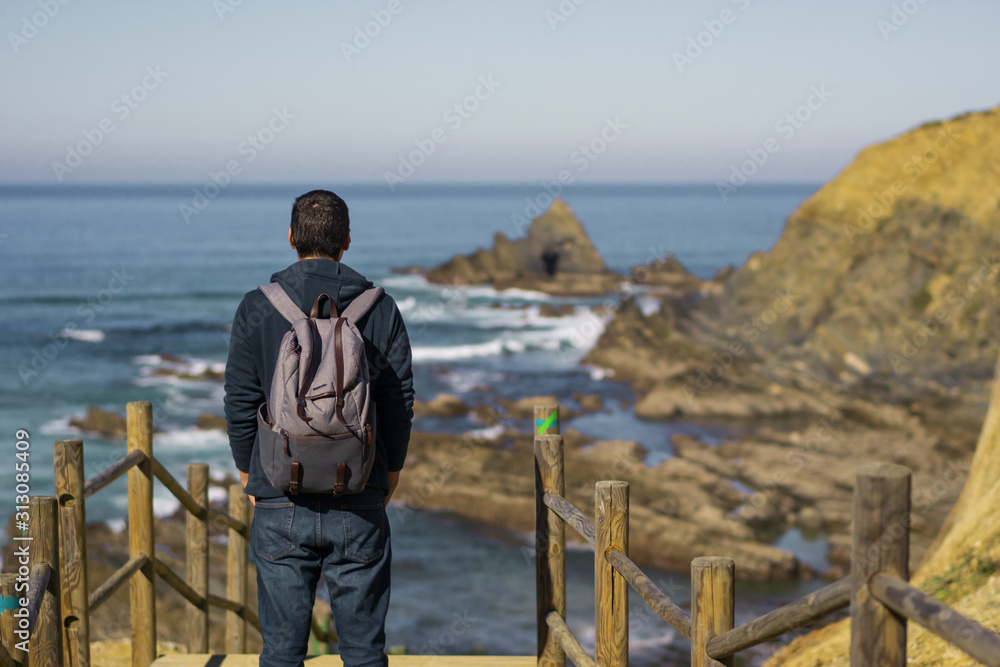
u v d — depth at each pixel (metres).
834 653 4.80
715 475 21.53
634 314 40.50
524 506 19.61
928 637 4.30
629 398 32.44
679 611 2.37
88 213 158.88
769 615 1.92
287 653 2.62
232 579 5.72
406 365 2.73
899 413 26.73
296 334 2.51
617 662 2.93
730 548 16.83
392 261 88.50
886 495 1.63
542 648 3.56
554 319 53.31
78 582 3.38
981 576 4.71
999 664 1.25
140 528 4.05
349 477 2.49
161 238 106.19
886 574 1.64
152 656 4.09
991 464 5.98
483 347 43.72
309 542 2.61
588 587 15.94
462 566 17.27
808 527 18.34
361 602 2.66
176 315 53.75
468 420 28.11
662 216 167.62
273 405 2.48
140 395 33.44
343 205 2.82
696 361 34.94
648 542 17.31
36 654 2.66
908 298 32.41
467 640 14.02
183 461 24.25
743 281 39.16
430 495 20.47
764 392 29.53
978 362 29.08
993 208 32.53
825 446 24.02
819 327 33.84
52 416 29.95
